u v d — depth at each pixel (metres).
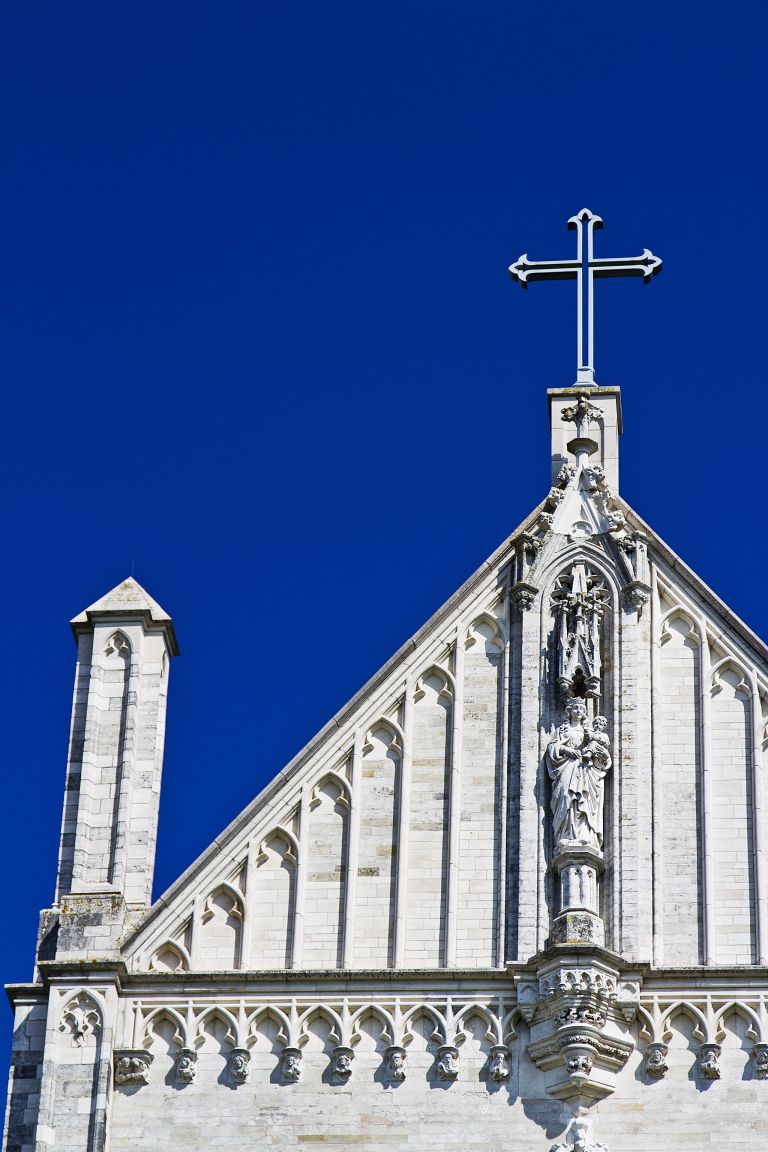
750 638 61.69
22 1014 57.75
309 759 60.75
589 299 67.69
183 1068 56.97
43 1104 56.12
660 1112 55.84
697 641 61.94
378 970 57.50
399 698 61.41
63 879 59.50
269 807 60.16
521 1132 55.75
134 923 58.88
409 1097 56.38
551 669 61.56
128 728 61.00
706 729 60.69
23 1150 55.94
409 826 59.84
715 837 59.31
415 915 58.72
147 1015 57.66
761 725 60.69
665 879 58.78
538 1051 56.50
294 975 57.66
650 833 59.28
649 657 61.78
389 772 60.66
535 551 63.03
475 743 60.81
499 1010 57.06
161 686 61.88
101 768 60.72
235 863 59.56
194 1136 56.25
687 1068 56.34
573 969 56.56
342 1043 56.97
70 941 58.34
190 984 57.91
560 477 64.19
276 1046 57.28
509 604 62.56
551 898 58.53
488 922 58.50
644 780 60.00
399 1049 56.84
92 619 62.50
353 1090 56.56
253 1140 56.12
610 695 61.16
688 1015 56.91
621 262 67.94
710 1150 55.28
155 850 60.41
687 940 58.03
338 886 59.28
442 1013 57.22
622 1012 56.78
